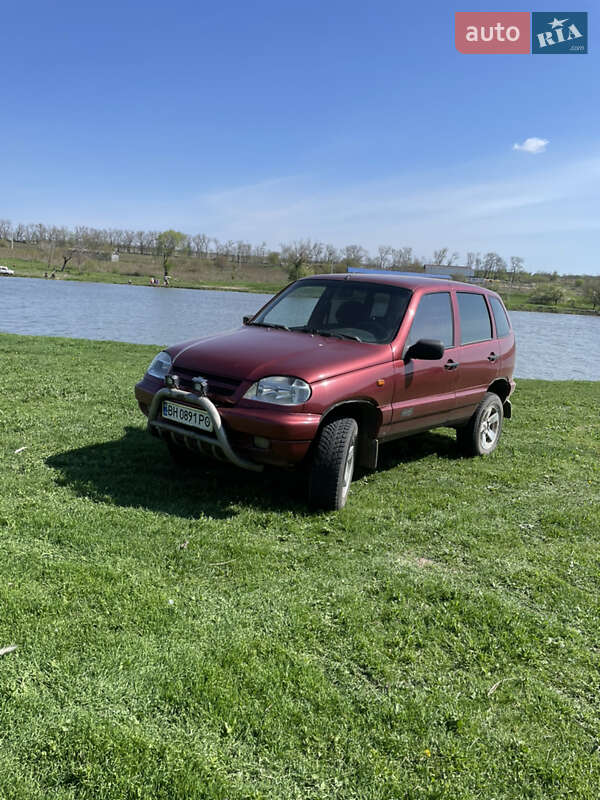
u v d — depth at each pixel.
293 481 5.20
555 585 3.74
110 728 2.23
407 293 5.46
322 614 3.14
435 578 3.65
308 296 5.77
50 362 10.84
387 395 4.86
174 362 4.73
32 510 4.08
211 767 2.12
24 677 2.44
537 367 23.88
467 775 2.21
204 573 3.46
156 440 6.11
